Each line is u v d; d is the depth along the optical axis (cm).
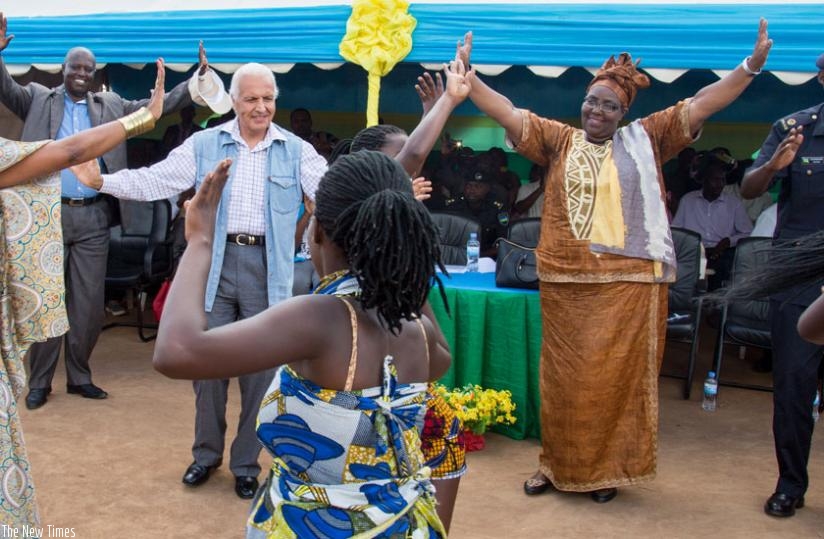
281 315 151
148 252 630
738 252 543
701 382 610
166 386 555
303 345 151
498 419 466
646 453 395
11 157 226
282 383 159
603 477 394
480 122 865
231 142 372
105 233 518
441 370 184
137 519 369
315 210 162
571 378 386
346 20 504
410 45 491
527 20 475
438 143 867
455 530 366
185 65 545
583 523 377
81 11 568
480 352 480
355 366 155
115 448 447
